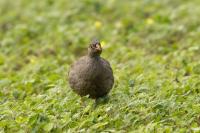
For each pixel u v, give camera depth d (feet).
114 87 45.21
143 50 58.85
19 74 52.90
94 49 41.11
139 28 64.80
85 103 41.39
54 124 37.29
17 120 37.70
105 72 41.55
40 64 54.49
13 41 64.08
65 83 46.50
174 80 46.52
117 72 48.96
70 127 37.52
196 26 65.16
